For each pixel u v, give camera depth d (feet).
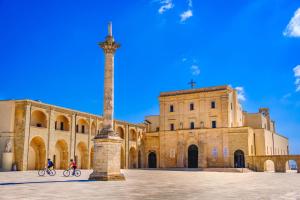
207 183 93.61
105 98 101.50
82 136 210.79
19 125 172.14
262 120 277.64
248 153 226.17
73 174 127.95
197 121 252.42
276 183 96.22
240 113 272.10
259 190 71.10
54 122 189.98
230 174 165.48
